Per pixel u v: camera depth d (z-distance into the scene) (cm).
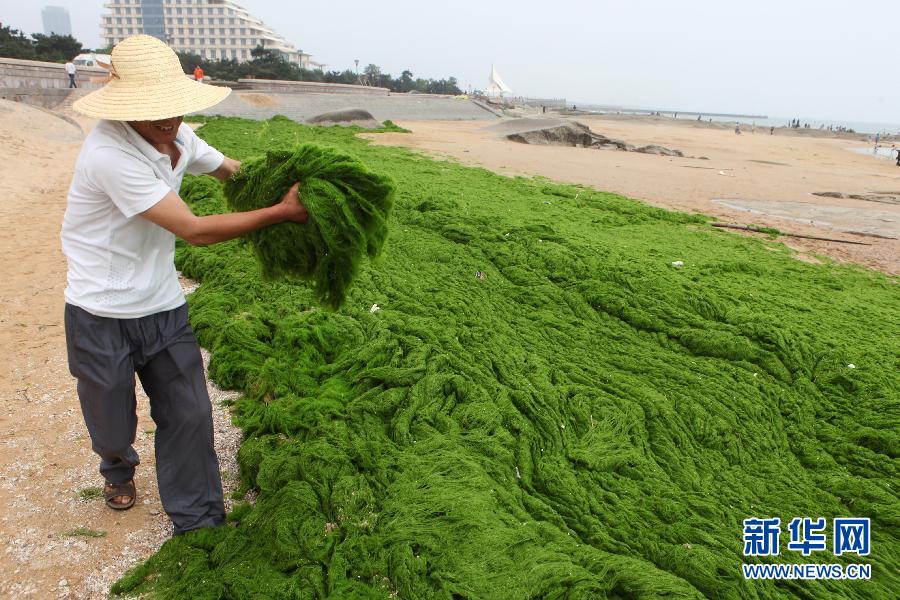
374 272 687
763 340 554
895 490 379
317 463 365
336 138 2191
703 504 352
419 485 345
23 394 457
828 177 2247
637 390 466
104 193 268
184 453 310
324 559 304
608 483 369
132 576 294
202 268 704
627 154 2706
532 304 636
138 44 271
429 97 5881
